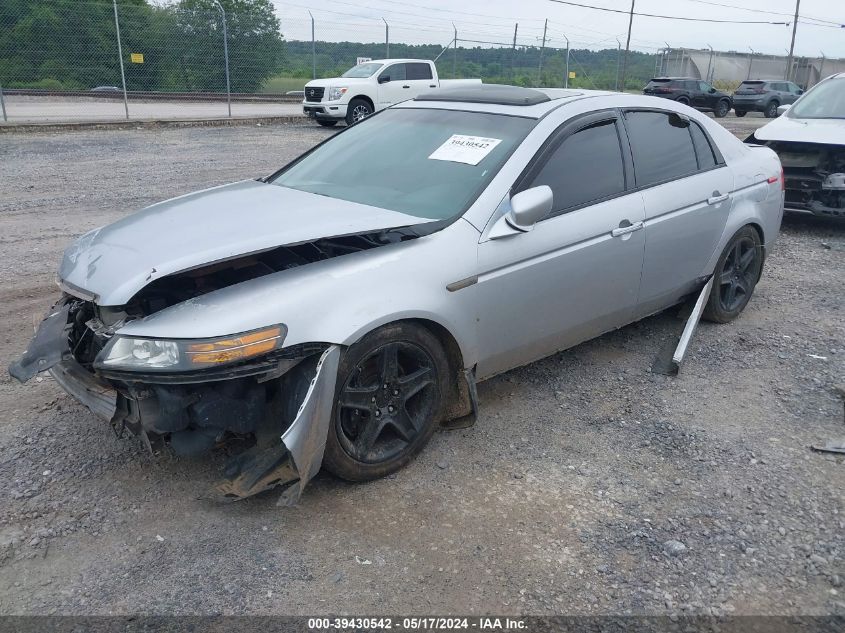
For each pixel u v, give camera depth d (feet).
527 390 14.15
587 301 13.47
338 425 10.19
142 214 11.96
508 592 8.87
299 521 10.04
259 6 74.02
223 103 77.20
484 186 11.97
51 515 9.98
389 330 10.43
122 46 67.31
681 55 123.95
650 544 9.77
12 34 64.59
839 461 11.89
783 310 18.98
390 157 13.55
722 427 12.90
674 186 14.98
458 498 10.66
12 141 47.06
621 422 13.01
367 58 80.33
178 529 9.81
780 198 18.28
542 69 94.53
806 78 151.74
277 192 12.92
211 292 9.84
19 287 19.04
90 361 10.60
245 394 9.67
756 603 8.81
